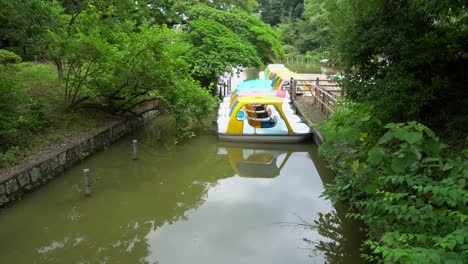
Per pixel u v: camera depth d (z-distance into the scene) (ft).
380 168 12.03
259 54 51.83
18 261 15.40
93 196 21.56
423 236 7.93
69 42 24.94
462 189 8.03
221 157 29.96
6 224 17.90
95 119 31.58
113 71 27.99
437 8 15.24
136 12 44.19
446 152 16.79
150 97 37.81
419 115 21.40
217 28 45.34
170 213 19.84
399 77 19.54
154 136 34.86
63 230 17.90
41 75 39.40
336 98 33.35
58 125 27.37
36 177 20.63
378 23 21.09
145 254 15.71
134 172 26.21
